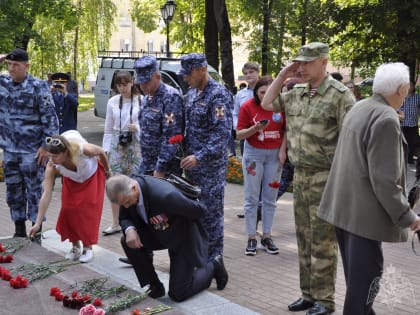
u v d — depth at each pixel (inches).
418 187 155.1
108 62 842.2
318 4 815.1
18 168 247.1
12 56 236.7
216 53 748.0
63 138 206.8
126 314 163.6
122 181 167.9
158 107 203.9
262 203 245.0
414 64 729.0
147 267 179.8
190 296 181.2
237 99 339.9
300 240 175.5
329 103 160.6
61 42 1152.2
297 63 164.4
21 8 605.9
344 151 138.6
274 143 235.6
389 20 700.0
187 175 199.9
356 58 790.5
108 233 269.7
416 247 255.0
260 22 920.3
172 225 174.9
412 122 499.5
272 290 198.5
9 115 243.1
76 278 191.6
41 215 216.1
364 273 136.6
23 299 171.0
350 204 136.7
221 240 202.1
